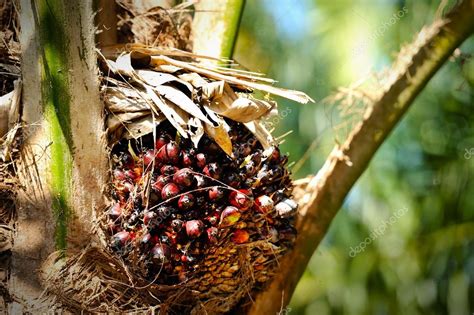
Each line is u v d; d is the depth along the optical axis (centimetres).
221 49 221
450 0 235
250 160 189
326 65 305
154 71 194
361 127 221
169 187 182
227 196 186
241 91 199
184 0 237
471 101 296
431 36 225
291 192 204
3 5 192
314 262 301
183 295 193
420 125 299
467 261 295
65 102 185
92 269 184
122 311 184
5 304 180
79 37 187
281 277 212
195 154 186
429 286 294
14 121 185
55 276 181
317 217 217
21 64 186
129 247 182
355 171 220
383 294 295
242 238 188
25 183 183
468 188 294
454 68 294
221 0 224
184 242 183
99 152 186
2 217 183
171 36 221
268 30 316
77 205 184
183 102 187
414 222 295
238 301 207
